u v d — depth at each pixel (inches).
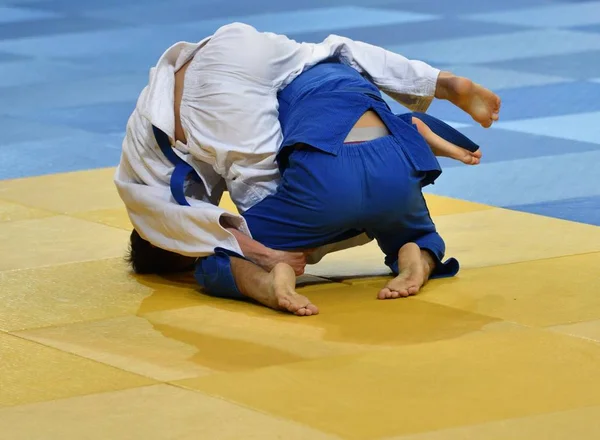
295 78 426.0
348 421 300.4
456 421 299.0
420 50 1019.3
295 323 379.2
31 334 377.4
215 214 405.1
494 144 682.2
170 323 384.5
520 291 407.8
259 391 321.7
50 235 510.6
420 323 375.2
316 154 395.9
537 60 958.4
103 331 378.0
